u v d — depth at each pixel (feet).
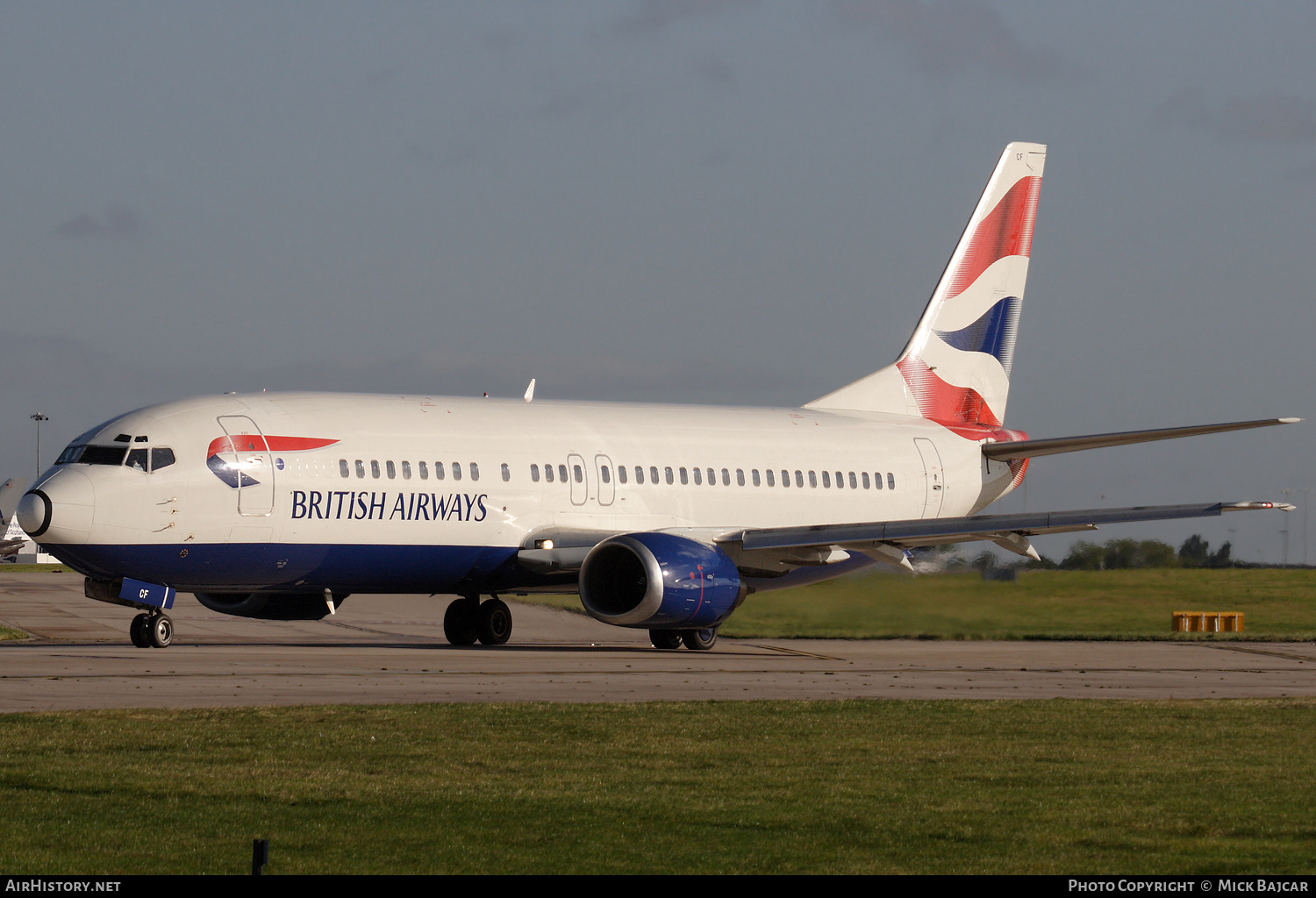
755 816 157.69
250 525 357.61
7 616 512.63
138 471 345.51
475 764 188.44
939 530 381.19
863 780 180.86
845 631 481.87
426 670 305.53
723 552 386.32
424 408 399.24
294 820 152.66
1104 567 614.34
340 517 369.30
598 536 396.37
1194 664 364.79
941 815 160.04
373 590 393.09
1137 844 147.23
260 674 287.48
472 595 414.82
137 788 167.32
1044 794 173.58
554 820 154.51
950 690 287.69
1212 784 181.27
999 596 534.37
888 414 499.10
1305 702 270.46
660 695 266.57
